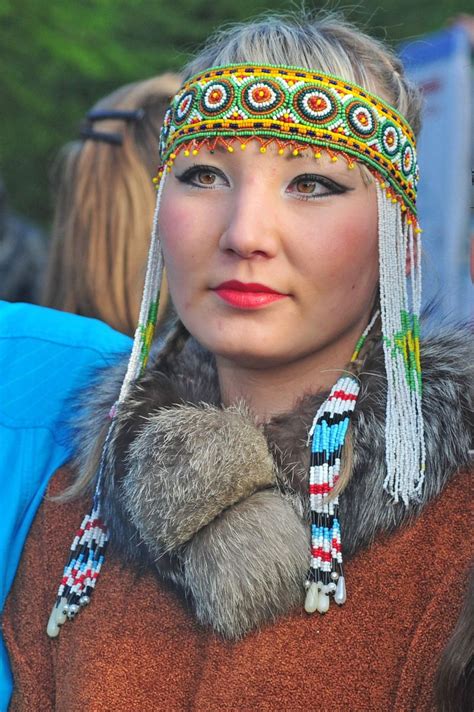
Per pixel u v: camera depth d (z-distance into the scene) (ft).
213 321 8.63
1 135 37.01
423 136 24.47
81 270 14.23
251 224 8.26
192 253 8.63
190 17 37.01
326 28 8.96
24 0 33.55
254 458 8.45
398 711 8.04
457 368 8.75
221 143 8.49
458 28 24.71
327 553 8.40
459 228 23.48
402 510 8.41
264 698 8.32
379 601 8.33
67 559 9.92
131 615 9.09
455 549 8.28
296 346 8.57
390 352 8.66
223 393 9.39
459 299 11.63
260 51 8.67
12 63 35.09
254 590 8.23
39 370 11.10
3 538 10.25
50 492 10.39
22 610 10.06
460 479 8.53
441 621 8.07
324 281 8.45
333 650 8.30
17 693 9.85
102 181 14.21
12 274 23.38
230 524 8.34
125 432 9.22
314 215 8.42
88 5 34.68
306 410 8.79
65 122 36.86
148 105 14.39
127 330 14.16
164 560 8.75
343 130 8.41
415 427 8.51
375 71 8.81
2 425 10.70
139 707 8.77
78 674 9.09
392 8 37.65
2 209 23.35
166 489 8.48
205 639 8.76
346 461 8.51
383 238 8.70
